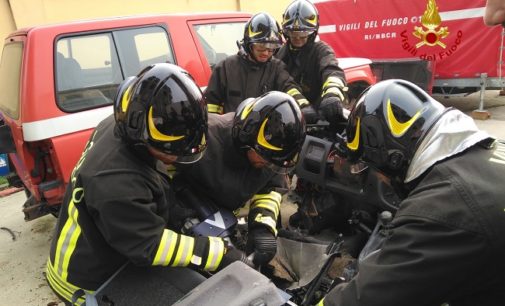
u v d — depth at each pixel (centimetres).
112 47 328
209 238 156
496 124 609
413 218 103
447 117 115
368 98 127
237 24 422
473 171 103
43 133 286
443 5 657
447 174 105
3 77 345
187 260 147
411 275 101
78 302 157
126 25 336
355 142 131
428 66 677
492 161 105
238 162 182
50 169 302
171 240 144
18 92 293
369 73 507
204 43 389
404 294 104
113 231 134
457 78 673
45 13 763
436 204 101
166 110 132
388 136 120
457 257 96
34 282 308
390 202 204
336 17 815
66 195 156
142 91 133
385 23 737
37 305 281
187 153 138
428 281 100
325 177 224
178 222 178
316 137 239
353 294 114
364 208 220
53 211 312
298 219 250
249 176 188
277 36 279
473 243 95
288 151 163
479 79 649
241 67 295
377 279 107
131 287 150
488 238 94
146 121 132
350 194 216
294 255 207
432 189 106
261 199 198
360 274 114
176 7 945
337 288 124
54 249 160
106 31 326
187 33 370
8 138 326
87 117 306
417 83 695
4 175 549
